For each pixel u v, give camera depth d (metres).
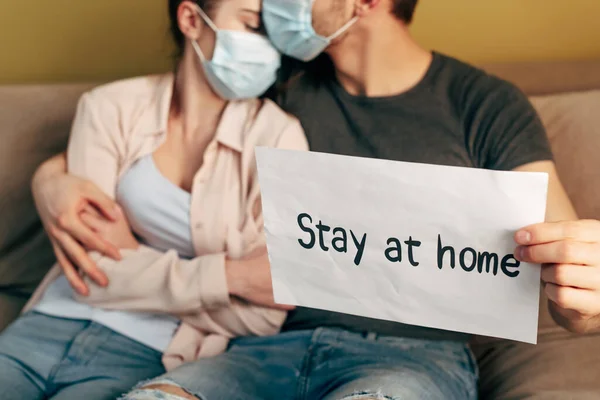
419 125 1.08
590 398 0.88
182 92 1.15
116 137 1.15
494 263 0.69
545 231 0.66
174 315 1.11
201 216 1.10
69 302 1.12
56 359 1.05
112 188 1.14
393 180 0.69
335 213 0.73
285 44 1.09
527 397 0.92
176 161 1.14
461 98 1.08
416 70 1.10
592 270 0.68
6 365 1.02
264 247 1.08
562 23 1.31
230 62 1.09
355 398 0.81
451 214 0.68
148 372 1.05
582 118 1.13
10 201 1.24
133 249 1.12
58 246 1.13
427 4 1.33
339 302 0.77
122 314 1.10
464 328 0.73
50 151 1.28
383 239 0.72
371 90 1.11
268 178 0.74
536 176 0.65
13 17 1.47
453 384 0.93
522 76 1.25
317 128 1.13
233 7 1.08
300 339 1.04
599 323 0.83
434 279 0.72
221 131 1.12
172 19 1.16
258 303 1.07
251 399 0.93
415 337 1.03
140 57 1.45
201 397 0.86
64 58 1.48
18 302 1.25
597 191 1.08
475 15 1.33
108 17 1.44
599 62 1.26
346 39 1.09
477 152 1.07
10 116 1.28
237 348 1.05
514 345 1.06
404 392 0.83
